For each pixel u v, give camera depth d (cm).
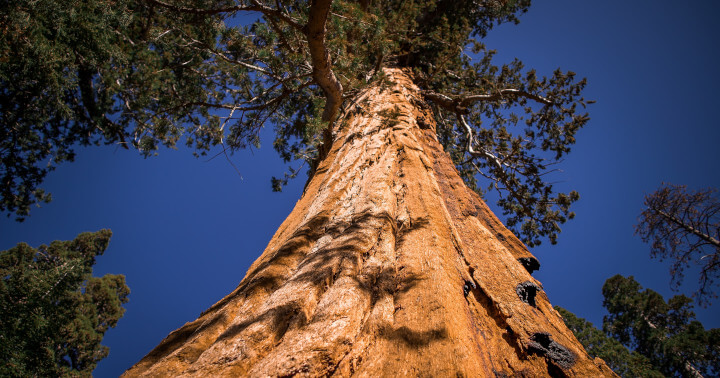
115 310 1909
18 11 531
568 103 1208
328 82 613
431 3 1263
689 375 1593
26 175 1060
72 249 1859
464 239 353
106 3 616
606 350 1422
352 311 198
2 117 869
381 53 833
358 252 256
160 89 919
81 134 1074
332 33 621
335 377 163
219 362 172
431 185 405
